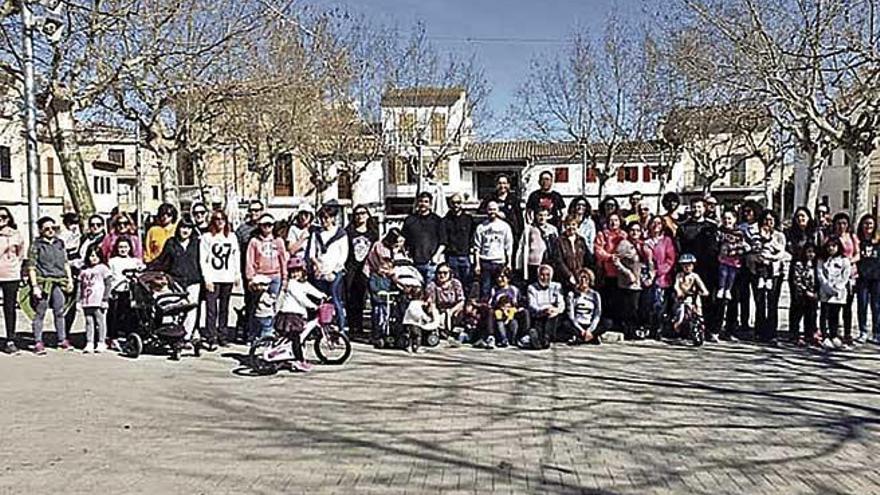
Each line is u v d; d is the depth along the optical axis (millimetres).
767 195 38750
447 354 10953
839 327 11703
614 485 5797
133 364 10359
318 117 34312
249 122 30688
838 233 11406
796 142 31219
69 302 11578
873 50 16609
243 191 49375
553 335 11516
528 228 11984
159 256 11391
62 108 17438
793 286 11422
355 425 7410
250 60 23531
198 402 8320
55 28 14922
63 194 33469
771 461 6344
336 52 30000
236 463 6301
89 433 7172
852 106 19219
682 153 47219
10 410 7992
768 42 18250
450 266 12086
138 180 33125
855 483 5844
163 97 21125
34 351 11227
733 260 11594
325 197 51844
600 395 8531
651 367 9977
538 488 5734
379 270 11547
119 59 17844
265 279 11297
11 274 11117
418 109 41781
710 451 6598
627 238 11859
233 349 11352
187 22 19344
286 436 7055
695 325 11555
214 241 11297
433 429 7258
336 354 10422
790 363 10164
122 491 5691
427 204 11945
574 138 40188
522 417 7660
